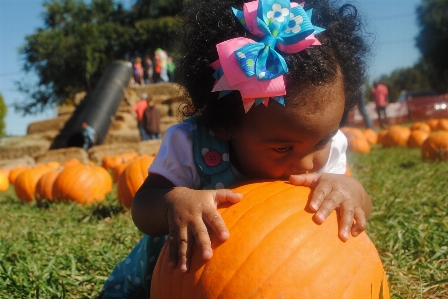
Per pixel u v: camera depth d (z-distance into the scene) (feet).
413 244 3.06
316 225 1.73
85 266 3.09
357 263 1.71
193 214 1.74
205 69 1.94
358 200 1.84
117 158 10.82
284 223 1.71
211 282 1.65
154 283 1.89
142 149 13.66
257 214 1.74
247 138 1.89
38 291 2.49
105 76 17.92
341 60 1.89
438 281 2.46
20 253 3.42
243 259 1.64
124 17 39.42
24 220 5.02
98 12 37.68
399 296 2.22
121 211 5.13
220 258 1.67
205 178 2.16
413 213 3.84
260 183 1.93
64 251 3.41
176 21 2.34
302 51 1.75
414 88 75.31
